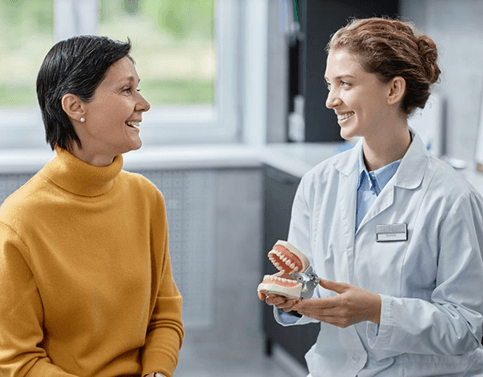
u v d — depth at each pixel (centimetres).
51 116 170
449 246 186
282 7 434
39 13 441
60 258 167
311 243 208
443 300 187
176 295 195
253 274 452
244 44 469
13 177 414
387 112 189
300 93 442
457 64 363
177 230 440
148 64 461
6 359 163
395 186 192
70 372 171
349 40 186
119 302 174
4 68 443
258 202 445
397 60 184
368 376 195
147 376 178
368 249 193
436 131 369
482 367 198
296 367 418
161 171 433
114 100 167
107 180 173
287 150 415
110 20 449
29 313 165
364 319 183
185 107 473
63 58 167
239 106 475
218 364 428
